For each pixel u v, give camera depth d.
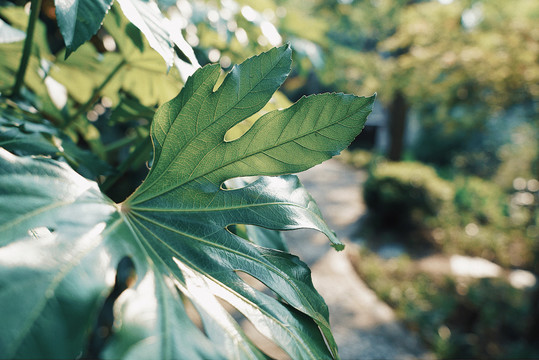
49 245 0.19
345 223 3.96
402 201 3.70
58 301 0.17
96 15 0.24
